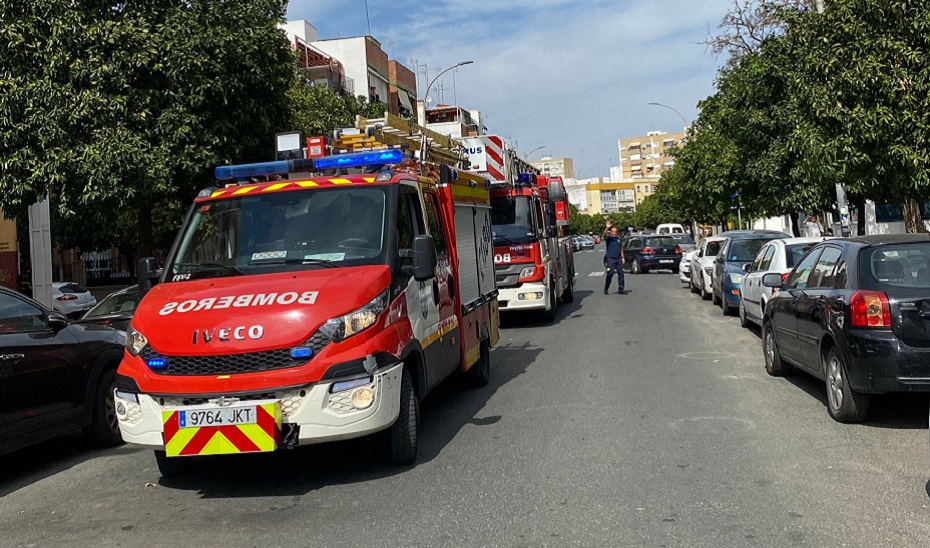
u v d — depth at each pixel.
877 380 6.65
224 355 5.67
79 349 7.72
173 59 14.18
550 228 17.94
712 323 15.61
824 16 13.41
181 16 14.50
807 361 8.20
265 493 5.97
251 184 7.21
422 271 6.46
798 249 12.97
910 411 7.65
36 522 5.64
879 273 6.95
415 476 6.17
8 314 7.13
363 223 6.72
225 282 6.36
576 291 25.77
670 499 5.37
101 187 13.59
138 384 5.78
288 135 8.36
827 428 7.15
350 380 5.64
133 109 14.05
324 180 7.03
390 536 4.91
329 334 5.70
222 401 5.61
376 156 7.39
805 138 13.83
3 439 6.66
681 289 24.73
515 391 9.52
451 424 7.95
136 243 35.06
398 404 6.04
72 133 13.65
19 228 28.77
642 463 6.25
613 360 11.49
